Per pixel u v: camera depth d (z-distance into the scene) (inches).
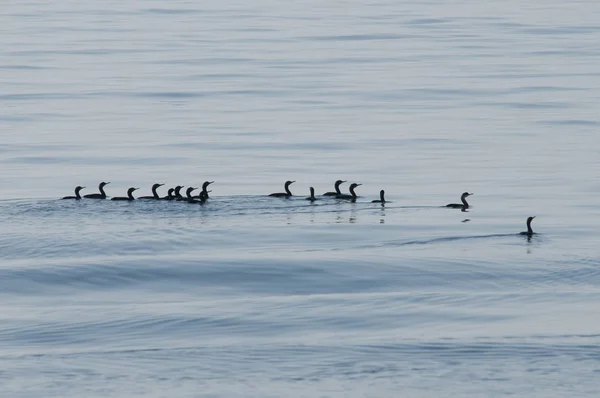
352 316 1526.8
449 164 2918.3
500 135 3339.1
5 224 2156.7
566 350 1346.0
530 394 1200.8
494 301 1616.6
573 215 2303.2
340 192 2516.0
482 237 2078.0
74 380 1246.9
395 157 3021.7
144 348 1373.0
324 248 1984.5
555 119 3607.3
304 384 1232.2
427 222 2228.1
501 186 2632.9
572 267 1823.3
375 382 1236.5
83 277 1771.7
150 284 1744.6
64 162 2974.9
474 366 1288.1
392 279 1758.1
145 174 2829.7
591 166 2859.3
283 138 3319.4
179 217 2217.0
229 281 1754.4
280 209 2327.8
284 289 1708.9
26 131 3449.8
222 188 2637.8
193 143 3243.1
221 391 1207.6
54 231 2084.2
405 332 1437.0
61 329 1470.2
